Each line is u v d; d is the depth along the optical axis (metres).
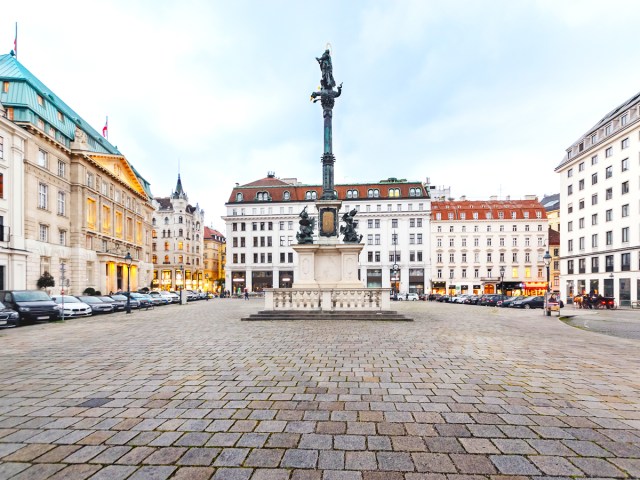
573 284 51.53
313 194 70.75
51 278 33.16
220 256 108.69
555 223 78.69
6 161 30.91
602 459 3.77
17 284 31.42
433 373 7.03
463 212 69.06
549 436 4.29
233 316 20.34
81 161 41.56
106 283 46.03
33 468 3.60
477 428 4.51
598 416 4.89
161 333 13.02
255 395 5.73
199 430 4.46
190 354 8.92
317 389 6.04
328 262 19.61
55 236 37.53
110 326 15.91
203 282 97.25
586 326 17.55
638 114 40.06
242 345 10.12
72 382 6.53
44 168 35.81
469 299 44.66
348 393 5.83
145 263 61.06
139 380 6.62
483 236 68.00
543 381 6.51
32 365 7.89
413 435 4.31
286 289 17.52
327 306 17.17
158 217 85.56
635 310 33.66
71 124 42.62
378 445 4.06
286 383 6.37
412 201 68.94
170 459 3.77
